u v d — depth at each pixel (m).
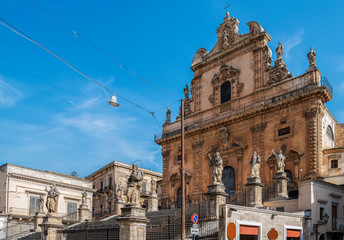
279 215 24.34
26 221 47.06
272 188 30.88
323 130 36.88
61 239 30.77
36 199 49.25
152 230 26.94
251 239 22.69
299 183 27.47
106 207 64.06
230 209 21.73
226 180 42.78
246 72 43.50
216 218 24.17
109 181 65.12
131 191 22.91
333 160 35.03
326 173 35.09
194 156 46.75
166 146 51.44
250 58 43.41
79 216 42.47
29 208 48.16
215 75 46.56
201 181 45.16
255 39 43.06
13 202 46.75
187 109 50.28
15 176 47.41
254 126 40.62
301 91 37.06
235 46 44.94
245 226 22.41
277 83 39.81
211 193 24.91
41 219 39.41
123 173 65.06
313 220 26.19
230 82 44.88
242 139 41.75
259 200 27.81
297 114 37.16
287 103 37.84
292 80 38.56
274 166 37.97
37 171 50.56
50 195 32.44
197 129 46.44
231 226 21.53
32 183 49.22
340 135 39.97
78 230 29.17
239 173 40.97
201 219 24.92
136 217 22.12
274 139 38.62
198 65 49.25
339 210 29.27
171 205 48.41
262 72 41.75
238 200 31.12
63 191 52.69
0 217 44.47
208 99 47.44
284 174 29.81
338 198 29.38
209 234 23.28
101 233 26.75
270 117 39.47
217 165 25.84
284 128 37.97
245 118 41.66
